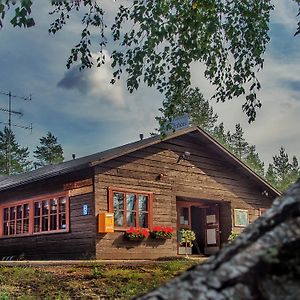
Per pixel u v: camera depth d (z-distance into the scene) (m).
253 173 19.58
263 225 1.85
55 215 16.20
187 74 7.52
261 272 1.67
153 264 11.38
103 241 14.72
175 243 16.86
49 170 17.84
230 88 7.75
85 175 15.26
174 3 6.79
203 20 6.90
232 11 7.26
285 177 59.28
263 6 7.30
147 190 16.33
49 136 63.06
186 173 17.78
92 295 7.04
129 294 6.94
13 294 7.27
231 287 1.65
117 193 15.40
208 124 46.47
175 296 1.68
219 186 18.91
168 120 8.20
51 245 16.08
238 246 1.80
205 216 19.97
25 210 17.62
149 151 16.70
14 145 60.25
